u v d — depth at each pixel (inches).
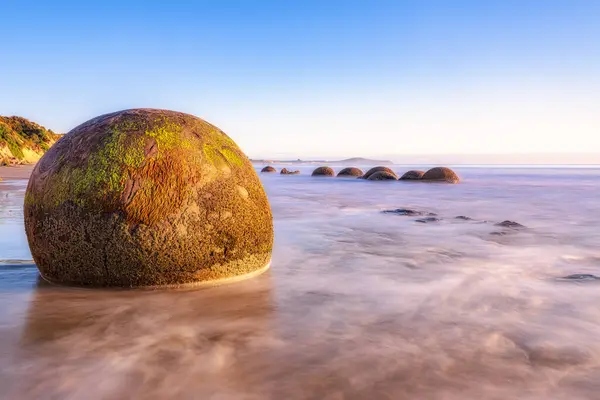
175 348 124.5
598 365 115.5
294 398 99.3
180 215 164.6
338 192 723.4
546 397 100.3
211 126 192.2
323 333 135.3
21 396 100.1
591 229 344.2
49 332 134.6
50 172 170.1
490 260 235.0
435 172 1008.2
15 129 2758.4
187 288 172.1
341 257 238.8
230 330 137.1
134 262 163.5
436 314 152.1
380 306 159.8
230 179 177.9
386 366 114.0
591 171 2028.8
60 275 171.0
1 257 233.0
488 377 108.8
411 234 315.6
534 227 353.4
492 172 1879.9
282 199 595.5
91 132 174.1
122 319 144.3
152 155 165.8
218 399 99.0
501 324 143.1
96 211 160.6
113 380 107.1
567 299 169.0
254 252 186.9
